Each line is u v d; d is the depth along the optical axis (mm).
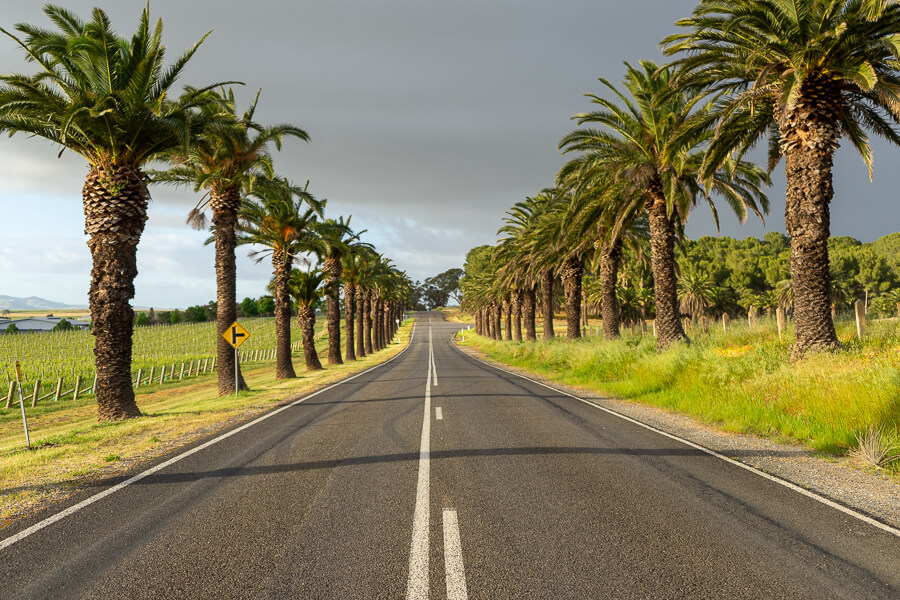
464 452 7113
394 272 66875
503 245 40375
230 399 16594
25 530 4445
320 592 3291
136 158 14422
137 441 8594
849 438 7258
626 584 3355
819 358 11172
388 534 4227
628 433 8469
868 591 3250
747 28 12227
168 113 13898
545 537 4129
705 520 4484
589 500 5031
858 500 5031
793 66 11547
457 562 3695
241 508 4918
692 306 68188
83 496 5418
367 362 41312
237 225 21688
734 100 12500
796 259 12289
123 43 14086
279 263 27656
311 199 24391
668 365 14422
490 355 44656
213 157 19297
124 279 13977
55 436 10203
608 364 18125
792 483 5586
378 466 6430
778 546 3938
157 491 5547
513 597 3201
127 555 3883
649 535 4156
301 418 10703
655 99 14562
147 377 37375
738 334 17953
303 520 4570
